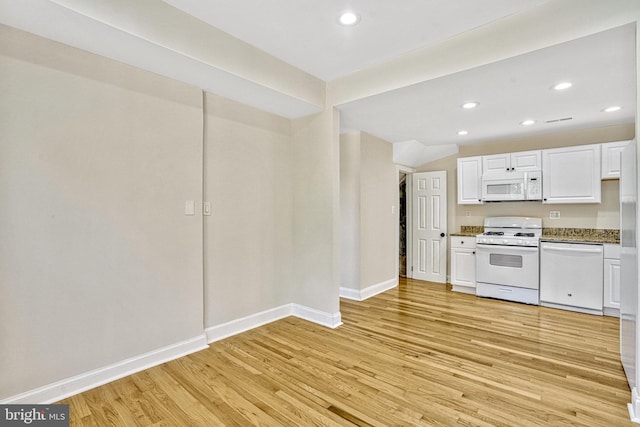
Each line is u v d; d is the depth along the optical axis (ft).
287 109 10.43
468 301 13.38
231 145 9.66
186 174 8.36
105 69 6.91
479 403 6.22
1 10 5.23
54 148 6.25
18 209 5.85
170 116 8.02
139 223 7.47
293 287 11.66
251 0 6.24
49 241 6.20
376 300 13.50
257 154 10.42
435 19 6.79
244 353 8.39
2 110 5.68
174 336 8.13
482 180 14.76
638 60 5.55
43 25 5.71
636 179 5.75
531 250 12.85
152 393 6.54
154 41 6.29
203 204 8.92
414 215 17.89
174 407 6.08
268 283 10.82
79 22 5.60
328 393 6.56
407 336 9.58
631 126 12.53
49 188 6.20
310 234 11.05
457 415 5.85
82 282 6.63
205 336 8.83
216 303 9.30
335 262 10.54
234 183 9.75
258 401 6.28
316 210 10.86
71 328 6.48
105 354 6.96
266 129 10.69
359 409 6.04
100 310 6.88
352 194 13.71
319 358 8.13
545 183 13.41
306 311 11.21
